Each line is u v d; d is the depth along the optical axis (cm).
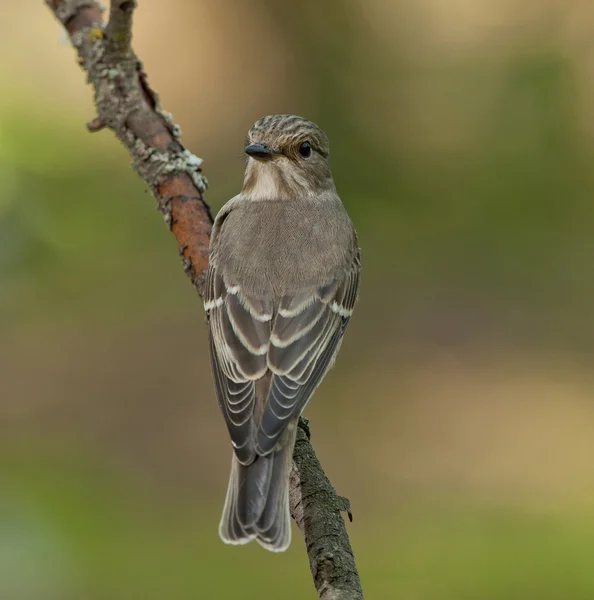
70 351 1518
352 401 1498
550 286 1575
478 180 1473
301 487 659
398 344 1580
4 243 1363
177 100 1867
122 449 1389
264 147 809
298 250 770
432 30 1539
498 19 1507
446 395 1508
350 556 610
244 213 800
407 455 1399
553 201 1462
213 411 1465
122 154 1538
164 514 1211
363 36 1555
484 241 1525
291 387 708
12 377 1488
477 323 1587
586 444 1409
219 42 1880
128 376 1504
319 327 747
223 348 734
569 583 1105
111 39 831
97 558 1060
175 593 1066
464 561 1141
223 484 1330
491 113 1465
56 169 1454
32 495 1047
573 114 1434
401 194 1505
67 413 1431
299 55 1602
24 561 970
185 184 823
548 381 1523
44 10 1664
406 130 1505
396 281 1602
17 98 1518
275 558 1121
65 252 1420
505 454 1391
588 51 1443
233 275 757
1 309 1449
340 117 1530
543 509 1255
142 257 1546
